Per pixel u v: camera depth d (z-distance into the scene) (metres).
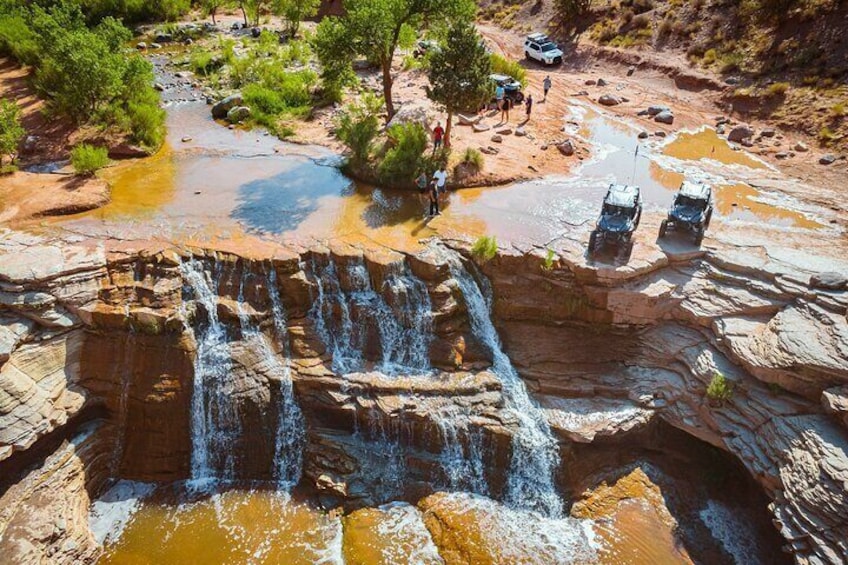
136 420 17.88
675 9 41.69
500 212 22.31
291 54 39.75
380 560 15.67
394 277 19.11
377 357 19.00
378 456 17.69
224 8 55.78
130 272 18.59
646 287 18.69
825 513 13.79
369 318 18.98
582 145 28.47
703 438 17.31
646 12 43.12
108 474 18.08
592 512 16.98
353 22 26.12
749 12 37.03
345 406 17.69
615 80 38.56
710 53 36.91
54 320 17.05
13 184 23.45
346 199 23.27
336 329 19.19
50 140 27.36
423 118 28.06
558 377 18.78
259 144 28.50
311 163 26.52
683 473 18.02
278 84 34.62
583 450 17.92
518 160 26.30
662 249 19.67
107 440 18.00
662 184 25.06
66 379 17.34
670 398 18.09
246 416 17.94
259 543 16.28
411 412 17.39
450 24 26.28
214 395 17.86
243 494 17.70
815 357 15.23
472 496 17.36
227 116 31.30
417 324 18.89
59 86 28.08
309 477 17.61
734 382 16.81
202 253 19.14
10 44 37.59
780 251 19.30
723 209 23.09
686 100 34.72
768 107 31.56
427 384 18.11
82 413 17.61
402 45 29.84
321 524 16.75
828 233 21.27
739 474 17.70
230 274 19.02
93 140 27.19
